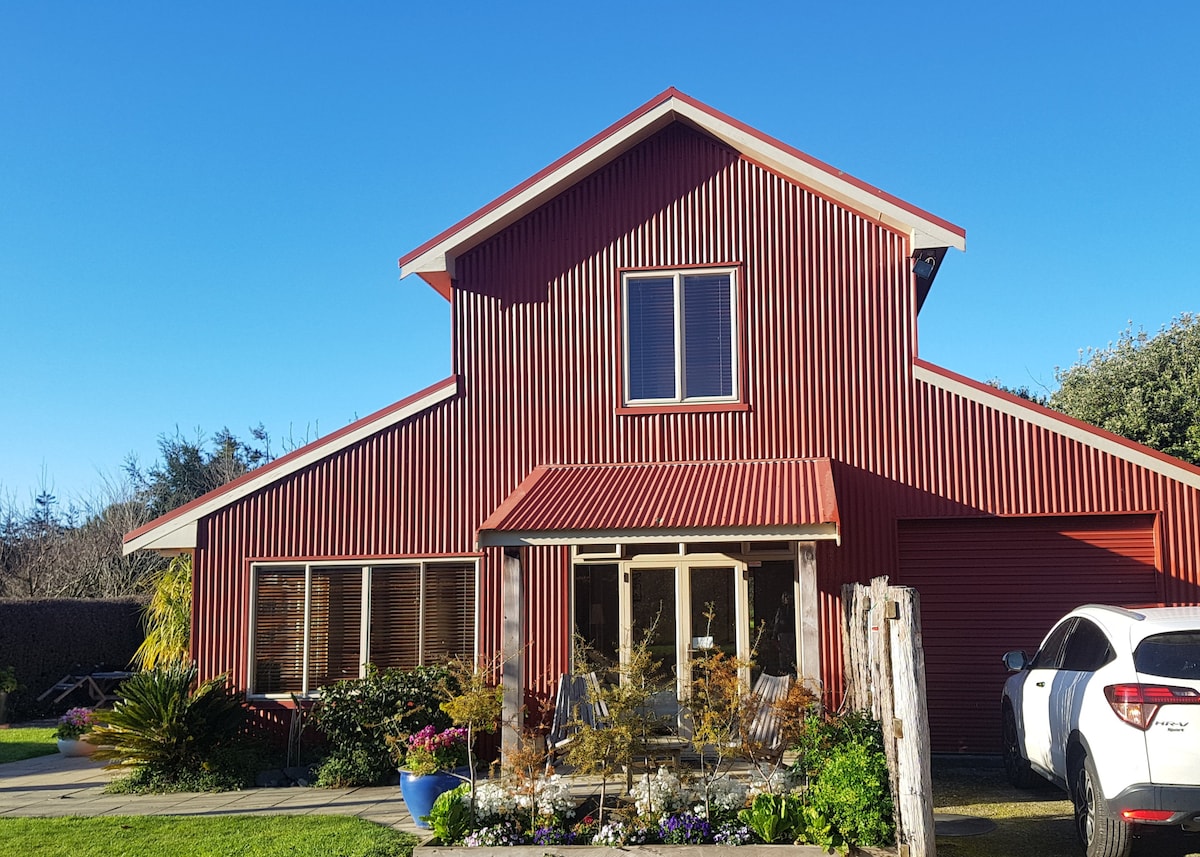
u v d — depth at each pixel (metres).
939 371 14.52
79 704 24.38
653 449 15.00
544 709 14.42
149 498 42.53
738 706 10.30
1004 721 12.84
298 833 10.50
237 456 46.91
